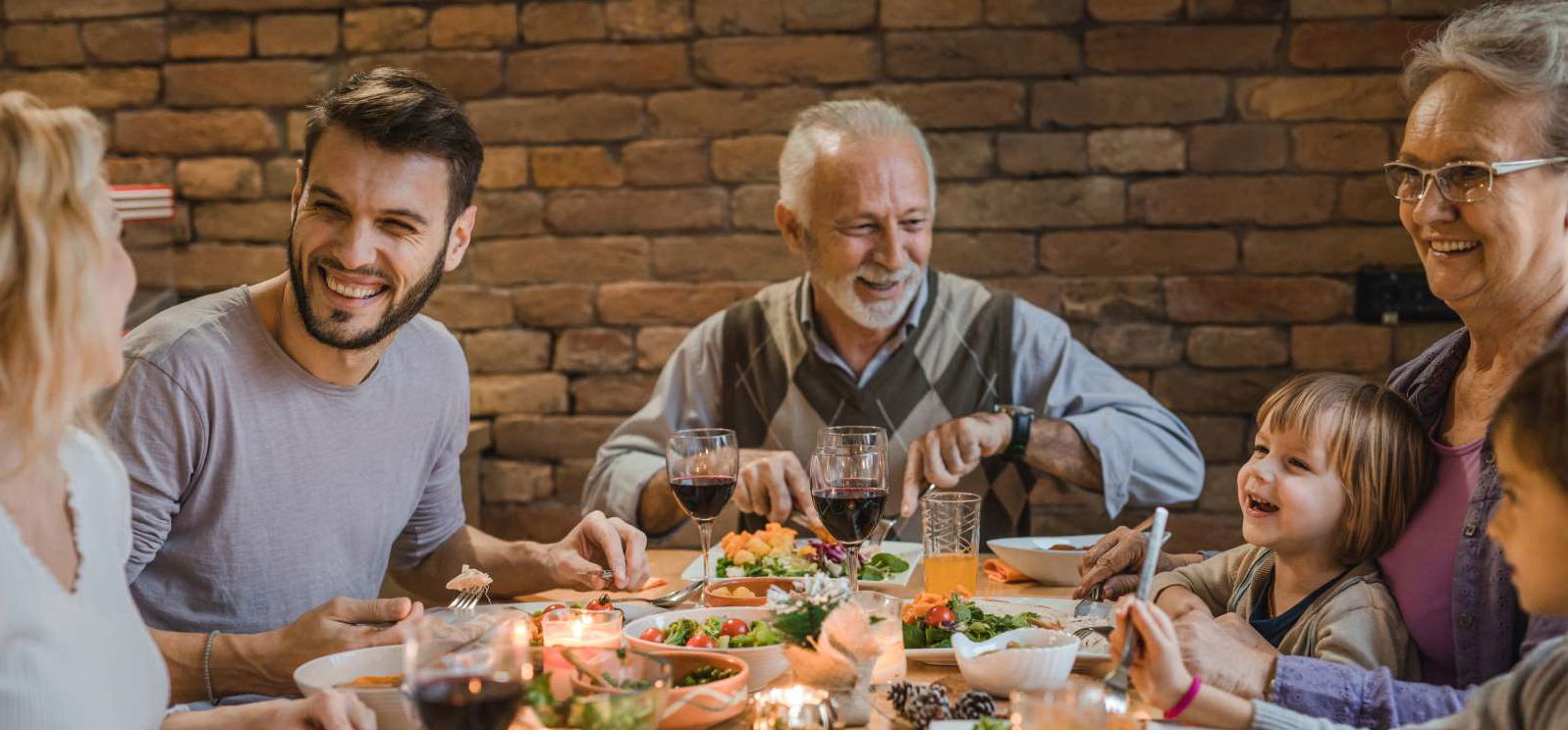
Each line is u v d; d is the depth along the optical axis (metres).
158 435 1.50
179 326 1.54
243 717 1.14
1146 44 3.01
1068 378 2.38
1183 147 3.02
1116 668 1.16
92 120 1.03
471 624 1.12
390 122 1.49
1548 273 1.34
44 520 1.09
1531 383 0.96
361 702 1.13
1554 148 1.32
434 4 3.18
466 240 1.68
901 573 1.78
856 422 2.35
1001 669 1.24
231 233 3.27
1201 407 3.06
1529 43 1.31
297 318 1.56
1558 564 0.95
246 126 3.24
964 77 3.06
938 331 2.38
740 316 2.46
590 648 1.06
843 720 1.18
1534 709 0.97
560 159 3.18
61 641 1.03
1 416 1.01
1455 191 1.34
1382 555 1.44
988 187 3.07
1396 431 1.41
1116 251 3.05
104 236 1.02
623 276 3.19
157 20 3.25
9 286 0.98
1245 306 3.03
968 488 2.33
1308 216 2.99
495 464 3.26
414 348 1.74
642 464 2.27
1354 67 2.96
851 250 2.23
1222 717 1.14
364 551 1.70
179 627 1.59
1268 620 1.47
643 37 3.14
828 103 2.34
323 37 3.21
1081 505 3.12
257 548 1.59
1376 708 1.21
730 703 1.17
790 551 1.84
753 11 3.10
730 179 3.14
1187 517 3.08
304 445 1.60
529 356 3.23
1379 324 2.99
